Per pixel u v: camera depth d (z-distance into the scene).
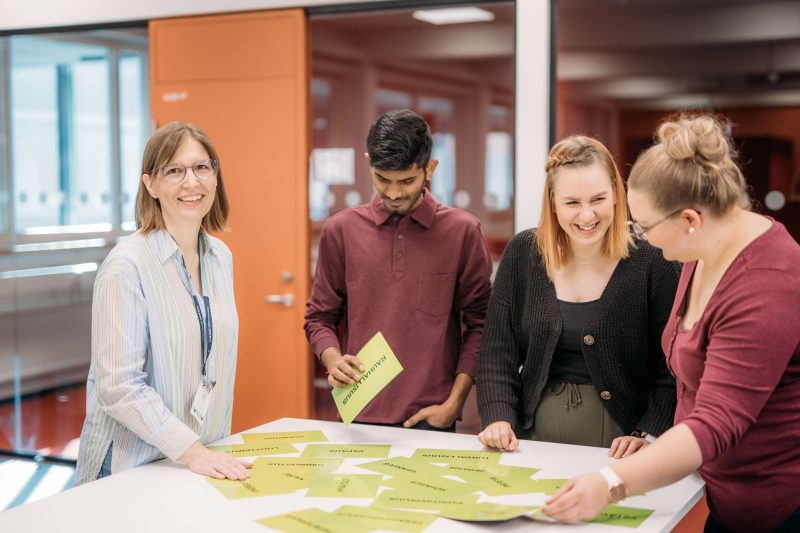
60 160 5.26
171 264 2.05
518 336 2.24
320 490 1.81
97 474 2.07
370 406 2.48
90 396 2.07
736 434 1.52
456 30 4.14
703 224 1.59
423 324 2.48
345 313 2.67
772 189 3.62
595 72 3.78
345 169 4.28
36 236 5.34
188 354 2.06
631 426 2.16
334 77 4.25
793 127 3.57
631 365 2.13
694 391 1.77
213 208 2.20
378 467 1.97
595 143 2.04
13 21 4.68
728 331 1.56
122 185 5.13
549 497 1.72
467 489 1.81
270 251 4.22
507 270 2.24
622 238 2.08
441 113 4.20
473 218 2.56
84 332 5.38
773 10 3.56
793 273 1.54
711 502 1.77
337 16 4.18
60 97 5.19
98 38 4.87
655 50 3.71
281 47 4.13
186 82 4.32
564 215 1.99
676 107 3.70
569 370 2.19
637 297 2.08
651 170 1.60
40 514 1.68
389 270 2.50
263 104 4.18
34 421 5.15
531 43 3.75
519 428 2.24
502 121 4.12
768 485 1.65
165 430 1.94
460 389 2.46
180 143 2.04
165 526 1.62
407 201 2.37
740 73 3.62
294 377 4.21
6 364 5.30
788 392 1.61
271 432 2.28
